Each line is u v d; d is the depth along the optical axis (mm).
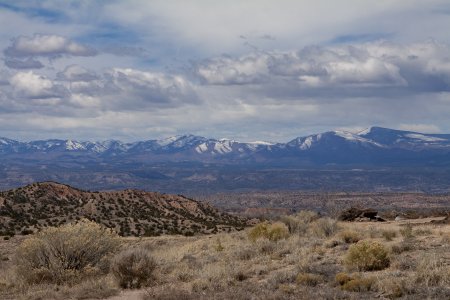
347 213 50656
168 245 39281
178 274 19219
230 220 108812
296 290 14961
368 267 17359
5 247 44594
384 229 31109
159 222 88875
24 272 20906
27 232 64375
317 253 21656
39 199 96250
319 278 16062
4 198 91938
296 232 33031
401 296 13461
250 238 31312
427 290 13391
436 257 16828
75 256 21156
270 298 14141
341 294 13914
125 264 18672
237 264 21156
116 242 22719
